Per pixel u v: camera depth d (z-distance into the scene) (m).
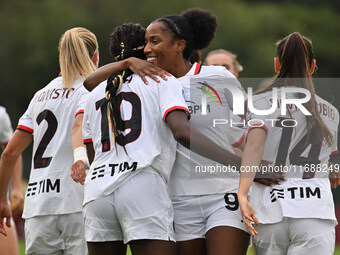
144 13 114.75
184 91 17.33
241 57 112.06
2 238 21.08
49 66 115.38
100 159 16.22
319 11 127.75
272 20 117.06
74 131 18.22
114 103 16.16
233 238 16.53
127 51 17.30
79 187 18.70
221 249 16.44
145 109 16.09
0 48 116.44
